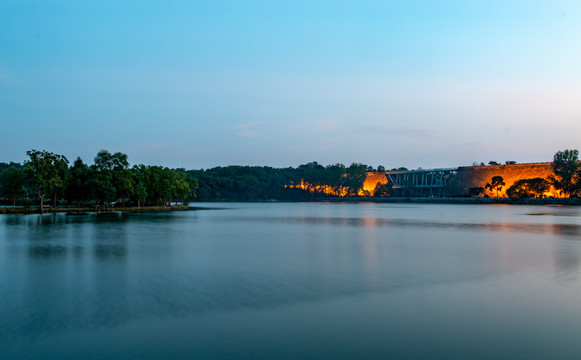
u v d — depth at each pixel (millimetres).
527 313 20734
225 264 33094
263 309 21266
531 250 41312
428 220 92562
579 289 25156
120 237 51469
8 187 126000
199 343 17203
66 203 144750
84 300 22797
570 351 16484
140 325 19109
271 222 84000
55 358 15984
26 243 45094
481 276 28703
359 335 17984
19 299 23000
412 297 23453
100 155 111750
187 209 149750
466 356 16078
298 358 15891
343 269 31156
